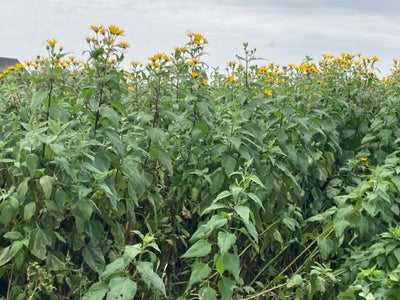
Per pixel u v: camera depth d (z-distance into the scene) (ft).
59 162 6.24
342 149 11.31
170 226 7.93
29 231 6.31
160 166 8.38
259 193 7.83
